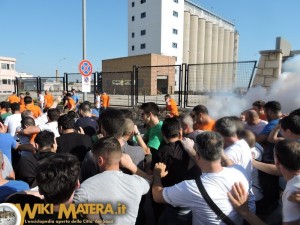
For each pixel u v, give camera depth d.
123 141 3.02
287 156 1.98
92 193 2.00
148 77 37.59
